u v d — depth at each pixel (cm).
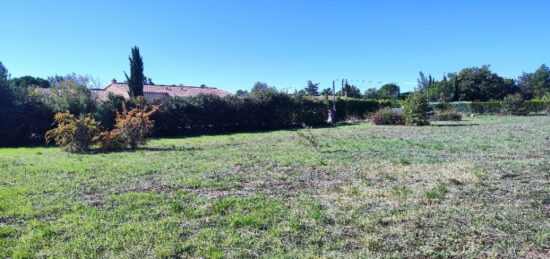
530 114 4172
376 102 3984
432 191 678
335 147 1377
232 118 2647
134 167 953
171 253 408
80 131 1391
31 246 429
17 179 804
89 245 430
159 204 601
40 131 1903
